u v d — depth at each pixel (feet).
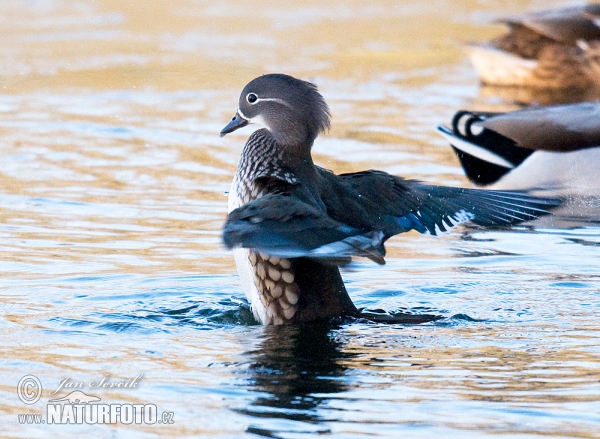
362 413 26.12
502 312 34.71
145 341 31.45
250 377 28.58
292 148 33.73
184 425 25.36
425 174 53.98
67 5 97.35
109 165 54.75
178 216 46.68
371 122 63.77
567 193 54.65
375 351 30.71
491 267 40.14
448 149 58.80
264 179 32.40
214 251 41.75
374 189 33.19
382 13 97.71
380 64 80.02
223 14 95.55
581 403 26.58
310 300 33.27
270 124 34.06
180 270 39.17
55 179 51.98
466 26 92.53
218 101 68.28
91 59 79.05
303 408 26.35
